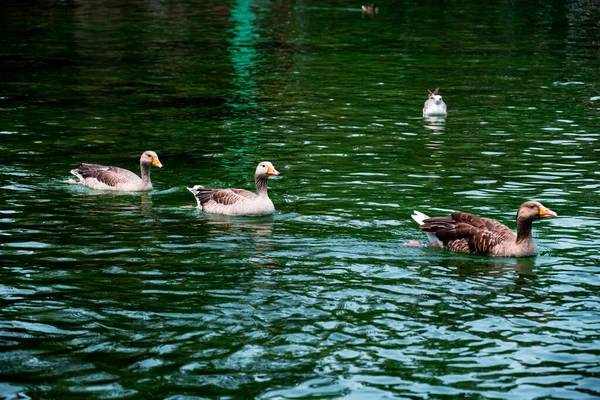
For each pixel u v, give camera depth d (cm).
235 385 1000
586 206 1764
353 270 1399
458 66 3691
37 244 1521
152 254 1474
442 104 2742
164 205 1811
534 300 1270
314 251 1496
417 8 5991
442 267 1417
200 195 1798
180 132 2498
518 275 1378
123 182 1923
